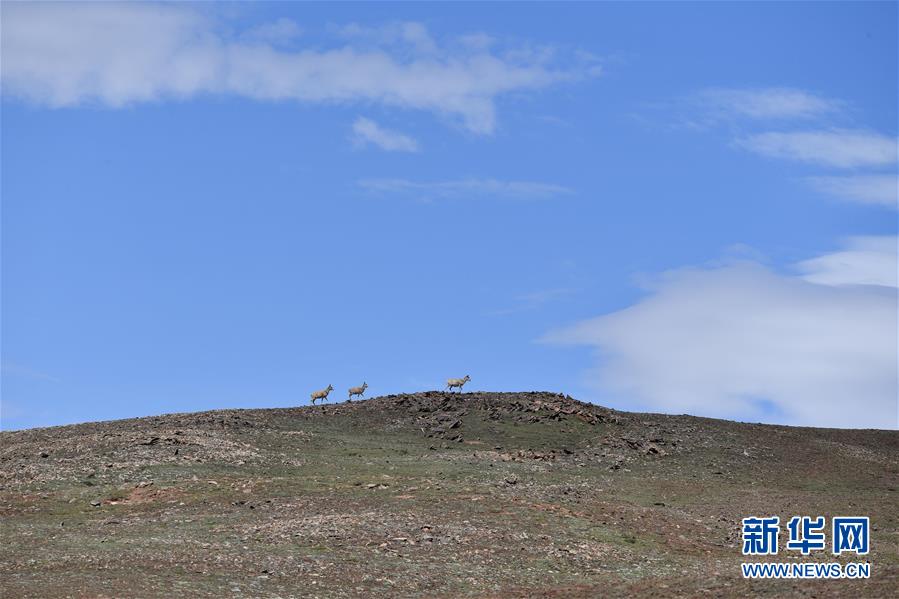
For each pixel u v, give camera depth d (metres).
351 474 54.19
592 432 68.06
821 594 30.95
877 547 44.81
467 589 36.62
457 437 65.25
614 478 57.34
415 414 70.31
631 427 69.62
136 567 35.97
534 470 57.31
